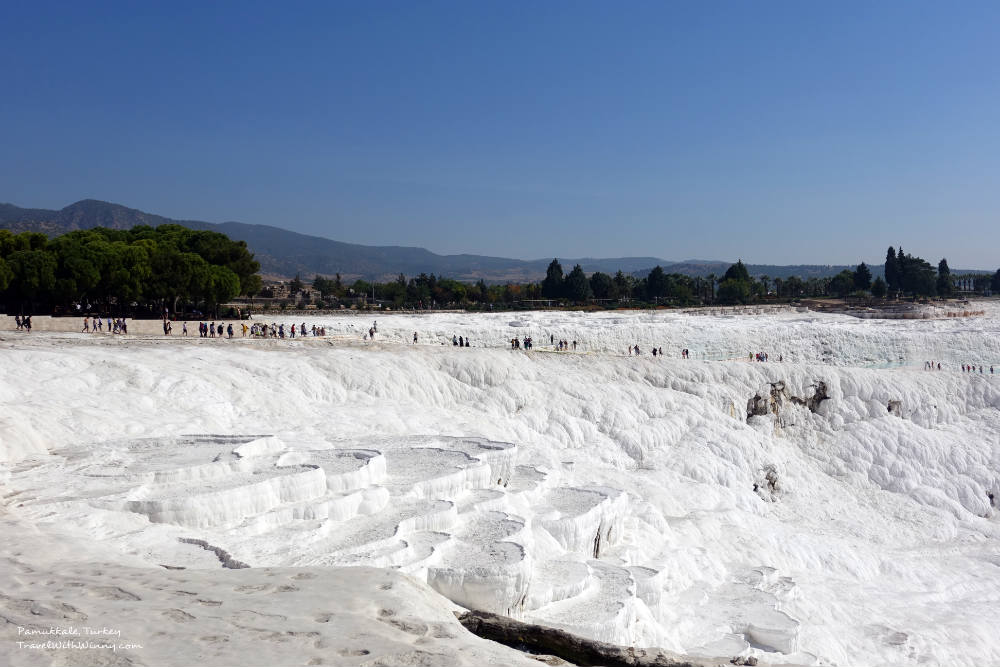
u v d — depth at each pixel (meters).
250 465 22.08
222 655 9.78
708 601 28.41
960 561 47.78
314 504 19.72
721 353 95.44
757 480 54.25
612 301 191.38
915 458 61.81
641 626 20.91
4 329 60.41
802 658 25.06
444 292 191.00
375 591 12.73
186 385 37.88
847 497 56.78
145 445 24.83
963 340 105.50
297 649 10.11
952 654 32.47
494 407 52.50
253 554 16.48
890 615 35.81
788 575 37.41
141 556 15.58
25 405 28.91
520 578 17.69
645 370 65.50
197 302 89.62
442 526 20.73
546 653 15.11
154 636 10.26
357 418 40.75
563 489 29.58
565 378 59.75
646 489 42.72
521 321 104.50
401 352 59.03
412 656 10.15
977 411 71.12
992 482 60.06
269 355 50.50
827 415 66.62
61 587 12.05
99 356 40.91
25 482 19.92
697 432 56.59
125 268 79.56
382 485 23.12
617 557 26.67
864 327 116.06
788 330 104.25
